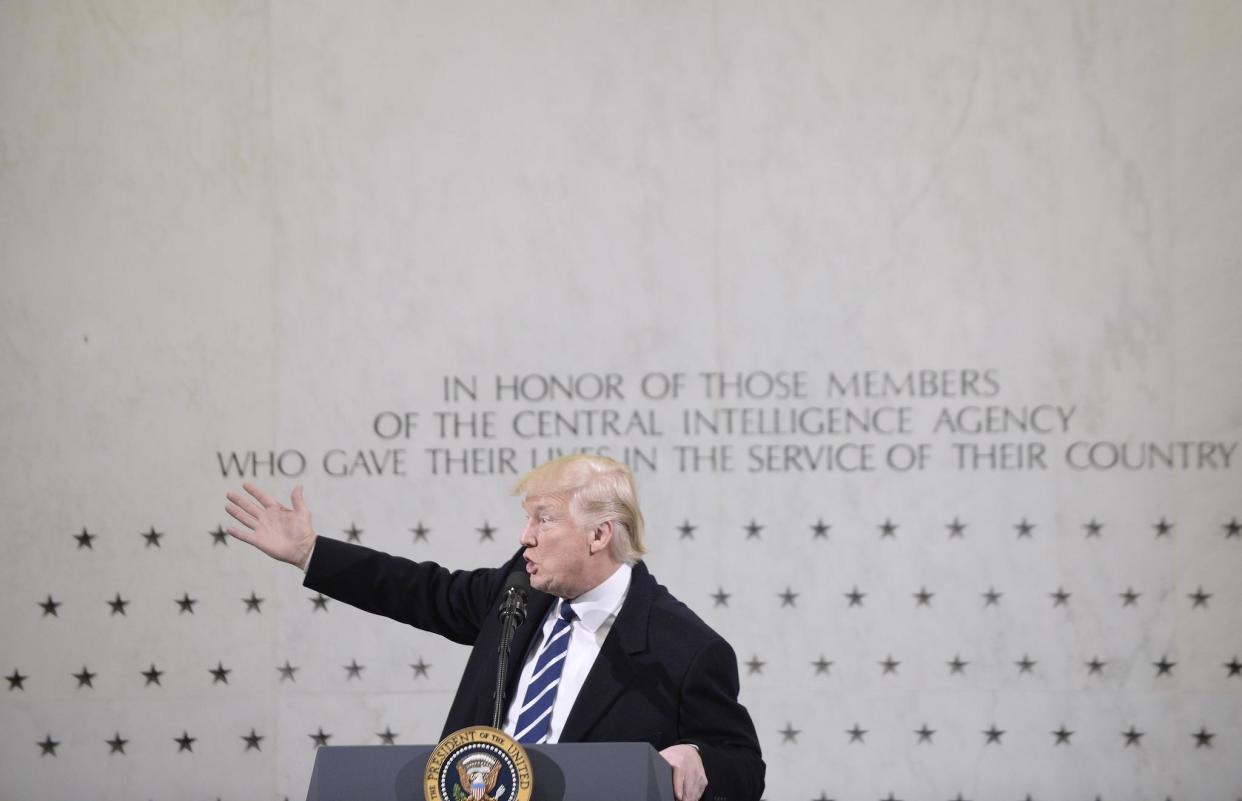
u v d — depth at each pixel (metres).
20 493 11.49
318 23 11.64
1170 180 11.30
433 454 11.50
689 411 11.44
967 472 11.31
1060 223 11.34
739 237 11.48
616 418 11.46
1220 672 11.12
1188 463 11.20
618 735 5.90
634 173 11.54
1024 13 11.41
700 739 5.91
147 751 11.41
